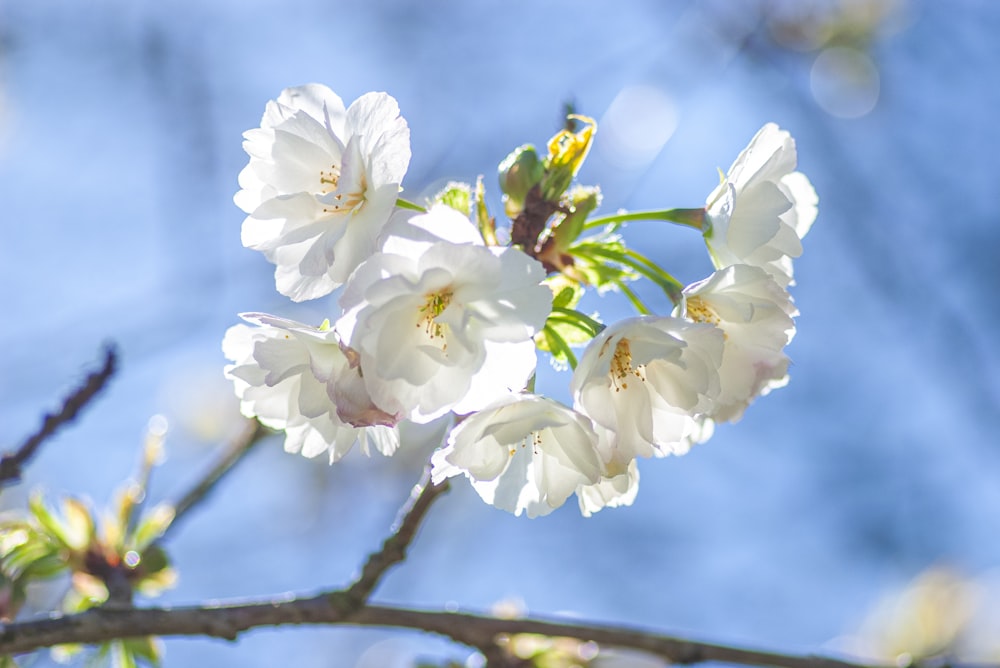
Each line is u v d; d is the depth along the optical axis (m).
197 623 0.84
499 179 0.84
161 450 0.91
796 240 0.83
